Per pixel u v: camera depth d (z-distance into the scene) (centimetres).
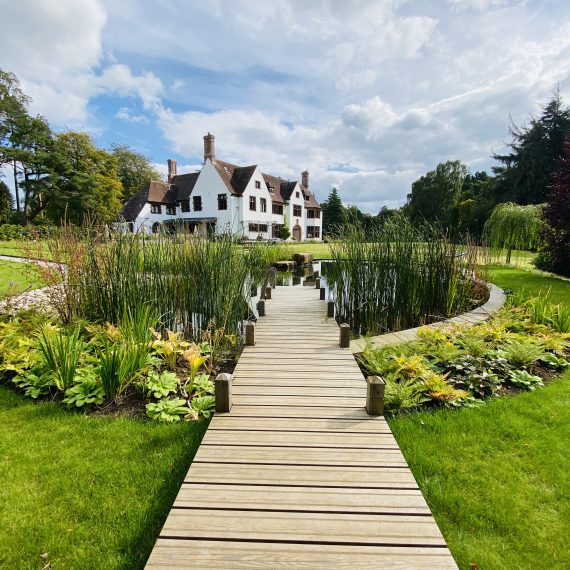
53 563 147
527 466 202
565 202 834
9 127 2366
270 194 2912
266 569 126
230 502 156
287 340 406
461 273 556
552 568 144
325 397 262
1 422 248
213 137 2597
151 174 3775
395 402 260
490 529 163
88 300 423
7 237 1606
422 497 161
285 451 195
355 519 148
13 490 185
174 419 250
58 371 288
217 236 484
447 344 339
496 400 275
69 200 2452
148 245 440
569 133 1928
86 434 234
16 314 443
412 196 3728
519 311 474
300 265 1282
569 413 254
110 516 170
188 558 129
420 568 127
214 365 355
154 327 405
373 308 502
